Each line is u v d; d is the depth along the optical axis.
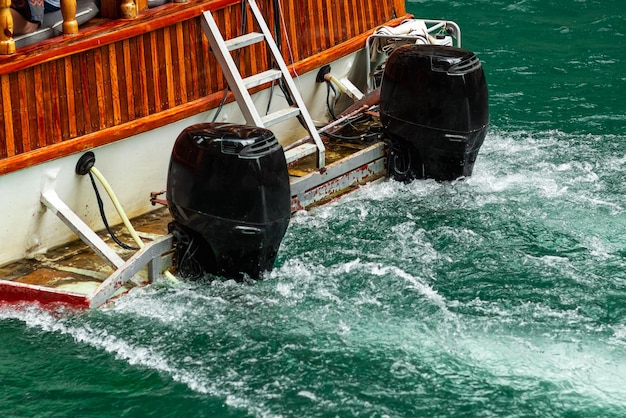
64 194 15.91
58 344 14.24
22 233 15.52
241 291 15.52
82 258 15.84
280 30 18.98
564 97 24.47
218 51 17.12
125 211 16.98
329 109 20.67
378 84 21.64
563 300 15.51
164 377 13.63
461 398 13.27
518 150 21.12
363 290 15.68
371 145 19.70
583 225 17.83
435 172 19.28
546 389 13.45
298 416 12.88
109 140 16.09
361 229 17.58
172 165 15.39
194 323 14.71
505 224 17.84
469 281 16.02
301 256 16.61
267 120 17.31
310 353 14.10
